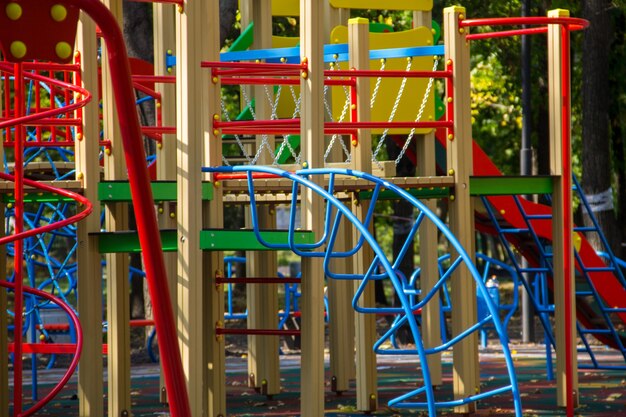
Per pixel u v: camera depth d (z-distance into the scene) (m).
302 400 15.85
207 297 17.77
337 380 22.11
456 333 18.08
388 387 23.58
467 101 17.92
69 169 21.72
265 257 21.78
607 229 35.53
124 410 17.69
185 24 15.55
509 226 24.09
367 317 19.23
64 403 21.84
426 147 21.09
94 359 16.11
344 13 23.06
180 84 15.62
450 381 24.78
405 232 38.09
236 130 17.17
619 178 42.22
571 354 18.80
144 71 25.42
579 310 25.17
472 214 20.45
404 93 20.78
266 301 21.72
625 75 40.28
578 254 23.92
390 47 21.59
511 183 18.48
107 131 17.20
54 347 17.55
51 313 29.75
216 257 17.86
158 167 20.28
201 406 15.44
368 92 18.30
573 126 48.12
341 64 20.98
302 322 15.85
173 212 20.89
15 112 14.54
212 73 17.00
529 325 35.22
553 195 18.95
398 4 23.16
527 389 22.70
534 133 46.91
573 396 19.02
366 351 19.20
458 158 17.83
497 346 34.06
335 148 20.84
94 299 16.16
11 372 28.31
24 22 9.14
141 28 31.36
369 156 18.05
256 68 16.11
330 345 22.17
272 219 22.28
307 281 15.79
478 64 46.69
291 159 40.75
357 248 15.51
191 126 15.54
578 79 44.97
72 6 8.86
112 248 16.16
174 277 20.48
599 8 34.56
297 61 21.88
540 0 39.34
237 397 22.16
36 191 16.22
